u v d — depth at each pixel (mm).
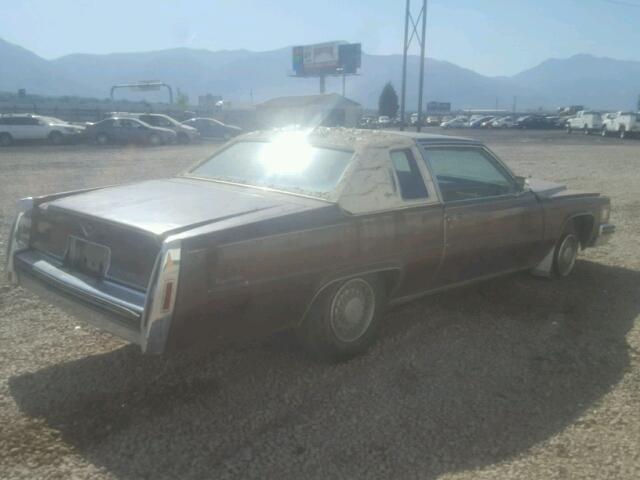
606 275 6891
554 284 6488
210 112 66750
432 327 5223
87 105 75312
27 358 4414
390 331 5113
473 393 4094
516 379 4316
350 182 4332
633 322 5461
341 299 4375
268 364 4430
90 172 16469
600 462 3344
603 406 3963
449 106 136375
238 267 3662
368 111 125062
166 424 3609
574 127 54750
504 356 4684
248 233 3707
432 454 3383
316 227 4035
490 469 3258
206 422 3645
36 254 4418
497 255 5523
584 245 6949
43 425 3555
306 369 4371
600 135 50375
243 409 3805
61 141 30641
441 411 3848
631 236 9078
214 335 3711
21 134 29188
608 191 14164
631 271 7094
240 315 3764
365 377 4277
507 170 5750
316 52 82875
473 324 5320
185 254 3436
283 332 4961
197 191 4570
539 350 4820
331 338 4352
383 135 4895
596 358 4699
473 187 5418
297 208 4074
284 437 3508
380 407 3873
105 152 25359
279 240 3846
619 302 5980
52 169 17328
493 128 71500
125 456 3287
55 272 4082
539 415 3832
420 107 34875
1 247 7234
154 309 3363
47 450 3314
